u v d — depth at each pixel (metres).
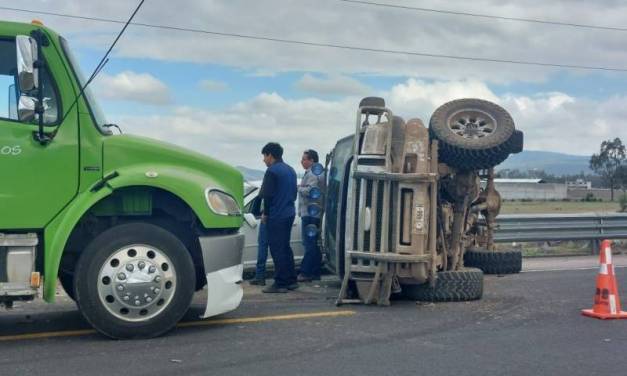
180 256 6.48
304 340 6.43
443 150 8.70
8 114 6.31
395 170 8.30
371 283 8.27
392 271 8.22
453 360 5.76
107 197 6.70
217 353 5.95
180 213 6.90
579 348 6.18
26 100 6.01
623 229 14.80
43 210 6.32
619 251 15.20
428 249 8.31
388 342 6.36
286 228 9.48
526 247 15.80
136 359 5.75
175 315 6.48
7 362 5.67
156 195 6.85
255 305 8.34
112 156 6.57
